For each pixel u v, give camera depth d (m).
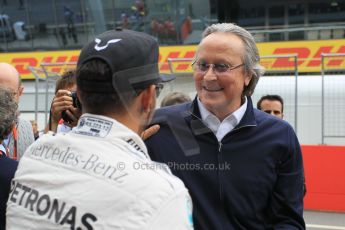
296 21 9.49
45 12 11.16
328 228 5.93
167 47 10.23
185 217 1.10
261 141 1.88
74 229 1.09
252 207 1.85
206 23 10.05
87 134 1.20
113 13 10.70
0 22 11.17
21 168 1.26
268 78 7.93
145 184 1.09
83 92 1.22
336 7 9.30
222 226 1.83
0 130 1.98
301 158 1.99
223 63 1.85
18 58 11.05
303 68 8.84
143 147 1.22
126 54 1.20
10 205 1.24
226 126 1.89
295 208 1.91
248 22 9.80
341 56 7.87
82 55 1.25
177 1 10.23
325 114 8.02
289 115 7.93
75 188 1.12
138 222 1.06
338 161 6.77
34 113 9.18
